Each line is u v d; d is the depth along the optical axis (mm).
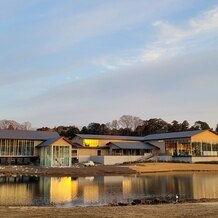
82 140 73812
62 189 29484
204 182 36438
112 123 135375
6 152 58844
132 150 75125
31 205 21359
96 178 40688
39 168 49906
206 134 73688
